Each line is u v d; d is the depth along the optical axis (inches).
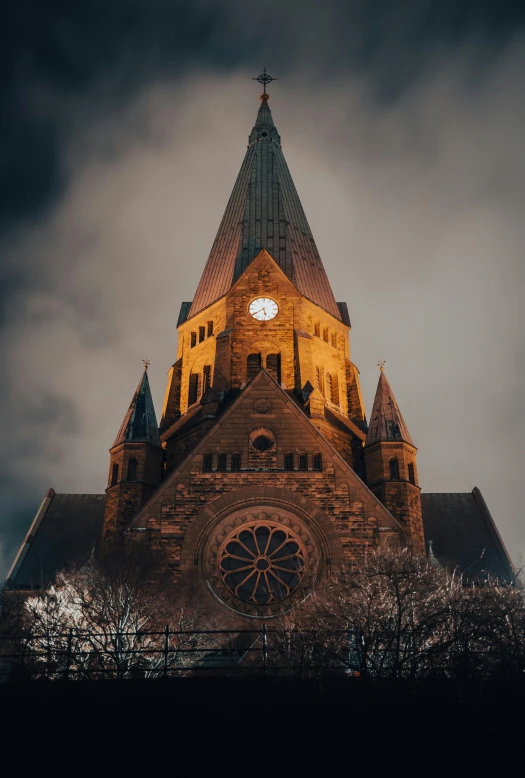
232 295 2691.9
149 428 2288.4
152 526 2021.4
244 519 2039.9
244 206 3043.8
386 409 2313.0
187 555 1993.1
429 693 1286.9
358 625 1487.5
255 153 3277.6
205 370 2701.8
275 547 2025.1
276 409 2175.2
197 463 2094.0
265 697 1275.8
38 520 2571.4
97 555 2027.6
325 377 2719.0
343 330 2869.1
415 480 2235.5
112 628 1711.4
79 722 1235.9
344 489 2065.7
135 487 2178.9
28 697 1289.4
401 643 1553.9
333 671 1521.9
